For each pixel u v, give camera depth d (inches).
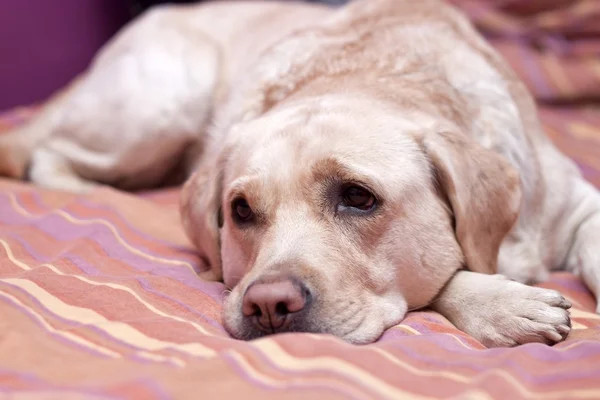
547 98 166.4
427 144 75.2
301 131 75.3
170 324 63.2
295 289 65.4
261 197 73.8
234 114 103.1
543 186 91.3
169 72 127.4
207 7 144.6
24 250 86.4
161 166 133.2
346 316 67.9
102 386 47.9
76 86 144.3
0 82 188.2
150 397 47.0
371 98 81.7
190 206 88.9
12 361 55.6
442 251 75.7
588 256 86.4
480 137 86.9
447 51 95.0
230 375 51.1
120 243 90.7
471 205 75.7
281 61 102.0
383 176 71.9
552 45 174.9
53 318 64.6
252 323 66.9
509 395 49.2
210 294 76.4
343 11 117.0
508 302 71.0
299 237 71.1
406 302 75.5
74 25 201.5
